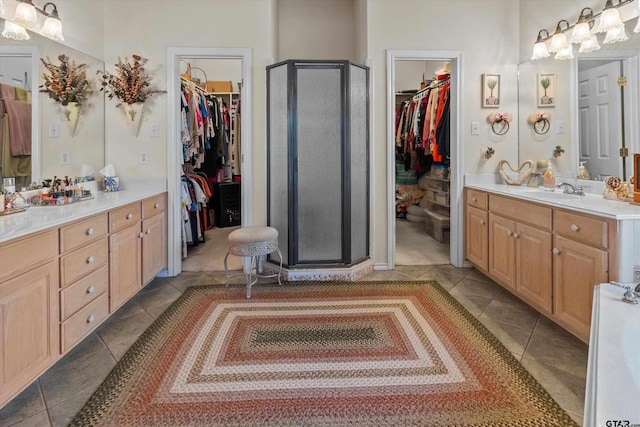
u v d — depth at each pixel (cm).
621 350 92
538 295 229
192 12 314
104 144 312
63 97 259
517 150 338
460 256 345
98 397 162
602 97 241
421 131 459
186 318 240
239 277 322
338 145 305
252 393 164
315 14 419
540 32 304
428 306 256
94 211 201
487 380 172
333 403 157
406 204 589
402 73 581
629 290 124
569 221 200
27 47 225
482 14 330
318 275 310
